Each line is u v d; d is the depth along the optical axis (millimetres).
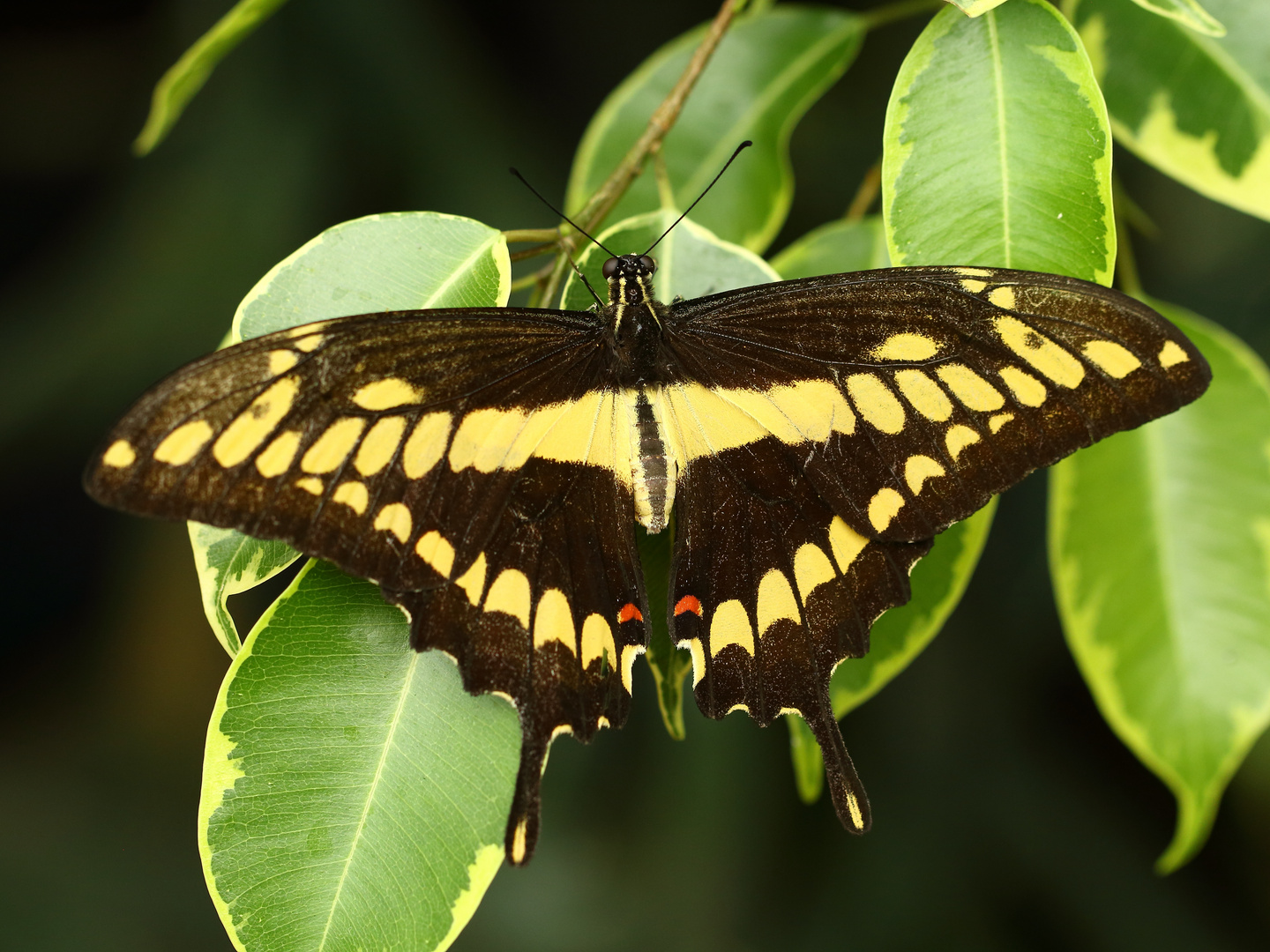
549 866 787
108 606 900
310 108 801
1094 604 720
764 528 676
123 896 790
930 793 784
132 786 838
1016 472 663
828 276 669
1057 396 660
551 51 890
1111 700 719
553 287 677
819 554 674
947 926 773
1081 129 664
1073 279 657
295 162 794
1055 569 722
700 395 678
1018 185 665
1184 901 779
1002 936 773
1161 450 720
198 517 643
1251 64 693
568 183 830
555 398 672
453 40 840
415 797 657
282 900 653
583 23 895
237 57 807
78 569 976
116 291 796
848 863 780
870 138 846
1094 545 721
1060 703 792
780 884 781
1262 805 789
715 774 782
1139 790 789
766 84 723
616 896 783
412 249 667
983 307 661
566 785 789
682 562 676
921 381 667
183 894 792
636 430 676
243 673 656
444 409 661
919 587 695
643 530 684
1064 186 664
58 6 905
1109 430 659
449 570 659
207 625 867
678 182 720
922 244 667
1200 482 718
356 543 653
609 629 669
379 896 655
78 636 961
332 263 665
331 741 657
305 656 659
